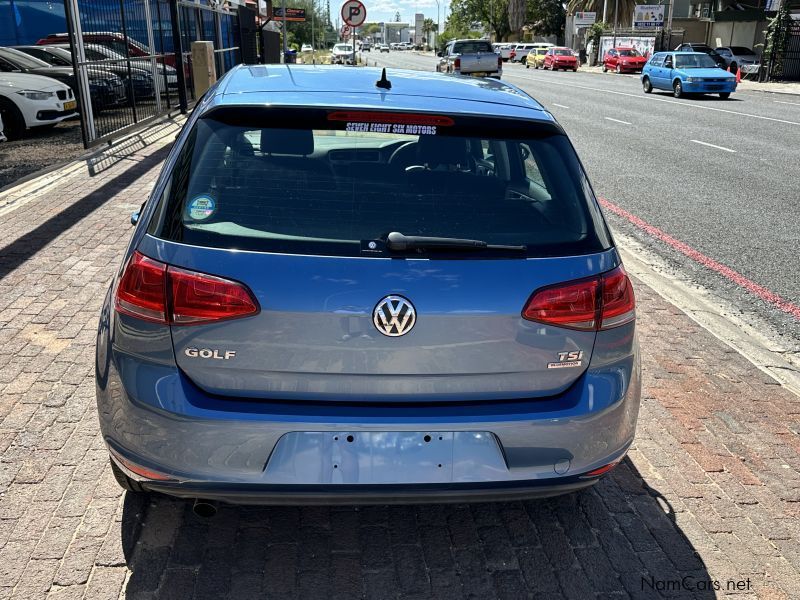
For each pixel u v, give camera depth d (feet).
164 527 9.63
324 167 8.29
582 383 8.34
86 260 20.08
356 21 63.41
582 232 8.48
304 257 7.61
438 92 9.61
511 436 7.98
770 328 18.07
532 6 271.08
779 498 11.03
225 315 7.53
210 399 7.77
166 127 46.73
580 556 9.56
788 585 9.25
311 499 7.82
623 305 8.50
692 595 9.00
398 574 9.04
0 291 17.69
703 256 23.59
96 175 31.09
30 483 10.40
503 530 9.99
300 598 8.56
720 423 13.20
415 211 8.05
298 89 9.23
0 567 8.75
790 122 61.57
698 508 10.69
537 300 7.93
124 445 8.01
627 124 58.75
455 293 7.70
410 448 7.79
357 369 7.72
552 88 100.17
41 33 63.93
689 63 88.84
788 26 116.88
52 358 14.33
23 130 41.55
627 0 216.54
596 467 8.46
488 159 8.87
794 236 26.09
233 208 7.91
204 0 60.49
